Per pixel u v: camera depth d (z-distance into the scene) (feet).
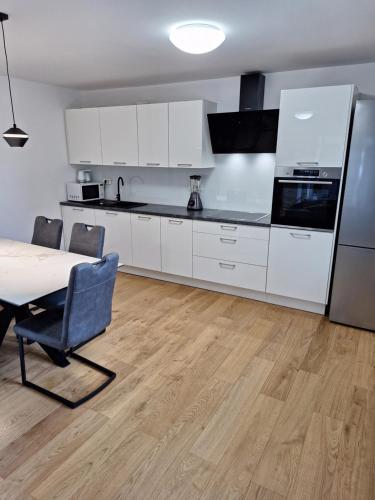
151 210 13.58
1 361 8.38
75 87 14.99
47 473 5.46
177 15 6.89
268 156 12.26
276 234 10.89
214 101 12.97
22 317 8.86
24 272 7.69
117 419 6.60
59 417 6.63
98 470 5.53
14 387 7.45
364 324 10.08
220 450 5.94
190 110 12.12
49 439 6.10
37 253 9.20
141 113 13.20
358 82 10.56
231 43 8.59
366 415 6.78
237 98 12.50
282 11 6.64
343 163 9.52
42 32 7.92
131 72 11.90
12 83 13.01
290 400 7.18
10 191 13.58
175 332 9.87
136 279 14.14
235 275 11.98
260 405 7.03
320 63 10.45
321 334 9.84
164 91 14.01
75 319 6.48
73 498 5.07
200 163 12.40
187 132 12.39
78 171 16.34
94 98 15.80
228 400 7.16
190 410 6.86
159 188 14.98
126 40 8.50
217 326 10.25
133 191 15.71
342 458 5.81
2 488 5.20
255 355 8.78
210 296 12.43
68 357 8.60
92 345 9.14
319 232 10.20
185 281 13.48
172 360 8.53
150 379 7.80
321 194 9.94
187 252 12.76
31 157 14.16
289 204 10.47
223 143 12.45
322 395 7.33
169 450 5.93
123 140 13.93
